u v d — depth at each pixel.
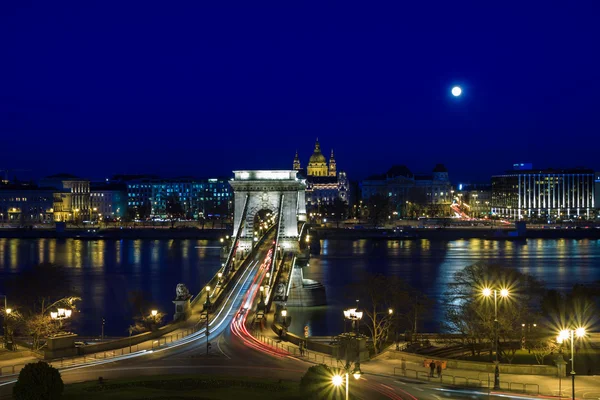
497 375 75.62
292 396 68.25
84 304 152.75
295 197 179.62
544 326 122.81
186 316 116.06
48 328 103.44
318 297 154.62
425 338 112.75
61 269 182.75
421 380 78.94
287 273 151.00
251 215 180.00
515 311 107.88
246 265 165.88
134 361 86.50
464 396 72.56
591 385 76.94
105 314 141.88
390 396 72.25
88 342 107.81
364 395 72.38
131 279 195.75
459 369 84.44
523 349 106.94
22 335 117.69
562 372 81.38
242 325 110.75
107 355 89.88
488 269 136.25
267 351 92.69
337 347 90.88
